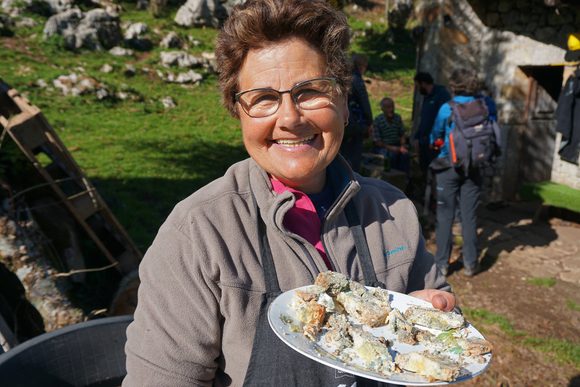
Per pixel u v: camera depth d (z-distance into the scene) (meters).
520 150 7.42
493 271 5.37
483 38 7.20
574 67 6.67
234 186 1.34
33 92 11.87
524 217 7.04
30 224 3.48
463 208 5.07
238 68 1.29
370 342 1.12
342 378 1.19
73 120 10.86
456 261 5.54
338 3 2.82
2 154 3.81
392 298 1.34
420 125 6.18
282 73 1.22
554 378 3.65
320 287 1.24
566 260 5.70
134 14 19.45
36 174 3.98
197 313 1.21
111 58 15.28
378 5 25.27
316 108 1.24
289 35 1.21
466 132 4.74
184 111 12.71
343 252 1.35
